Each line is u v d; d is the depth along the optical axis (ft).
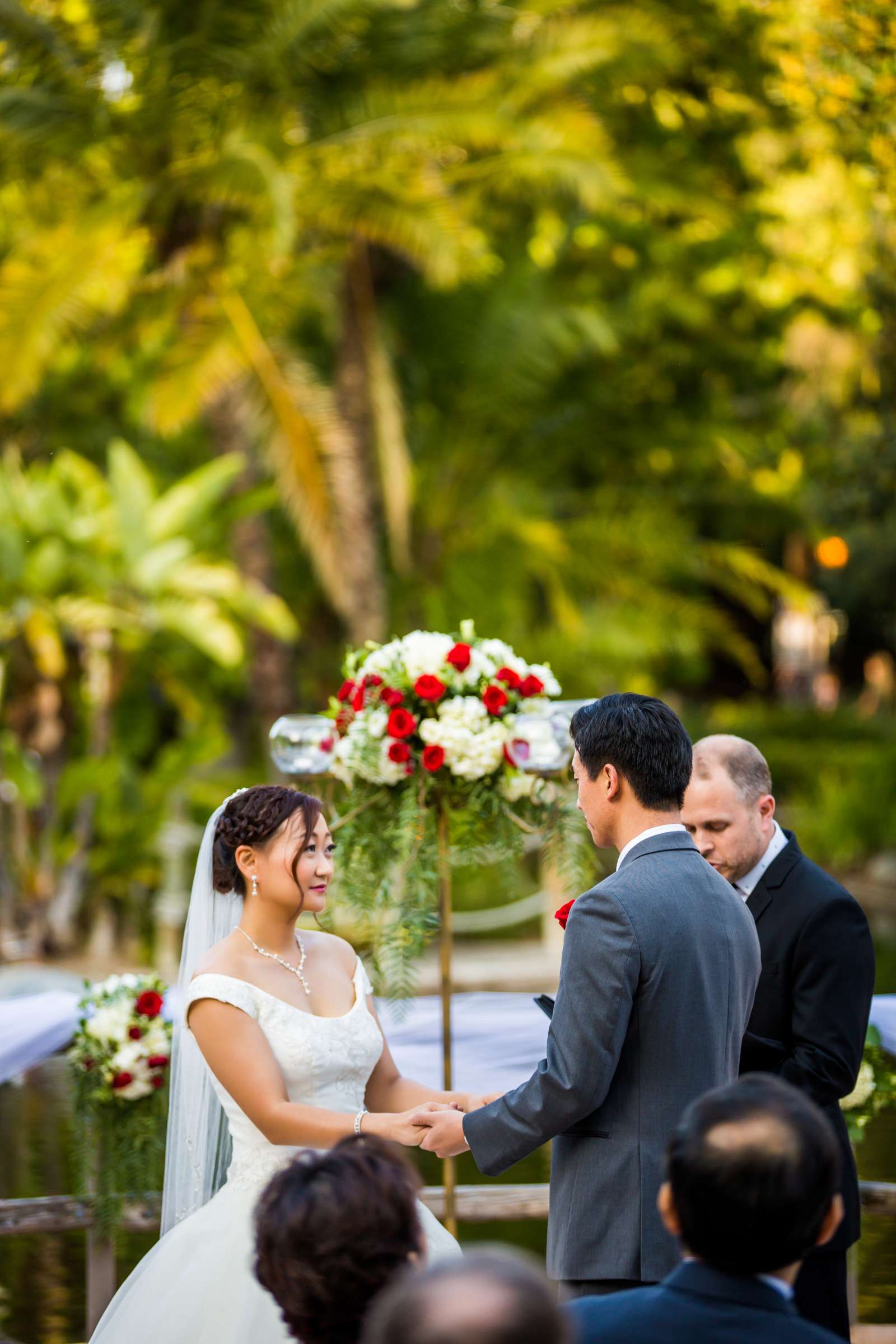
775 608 94.02
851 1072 9.82
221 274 38.34
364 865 12.22
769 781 10.56
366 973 10.82
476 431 54.13
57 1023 13.09
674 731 9.12
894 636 82.64
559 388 55.77
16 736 35.96
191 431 54.70
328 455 39.81
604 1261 8.41
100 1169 12.34
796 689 94.17
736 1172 5.43
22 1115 22.02
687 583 70.64
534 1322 3.84
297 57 37.63
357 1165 5.87
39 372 37.83
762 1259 5.50
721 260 51.85
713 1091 5.77
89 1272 12.86
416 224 37.76
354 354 46.09
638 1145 8.44
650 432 57.82
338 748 12.10
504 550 54.34
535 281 52.21
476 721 11.73
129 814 34.94
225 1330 9.35
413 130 37.47
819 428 59.21
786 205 46.21
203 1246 9.69
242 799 10.30
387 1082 10.68
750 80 36.29
